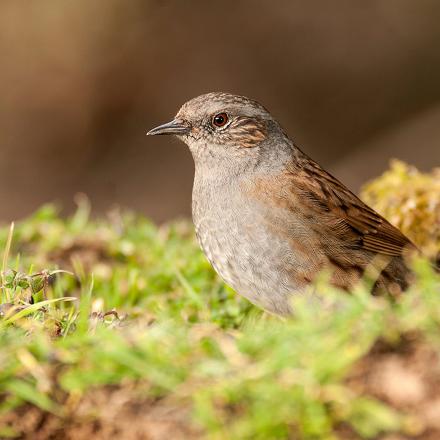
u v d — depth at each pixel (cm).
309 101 2477
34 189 2377
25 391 703
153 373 689
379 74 2462
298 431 642
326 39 2477
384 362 676
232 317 1063
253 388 660
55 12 2434
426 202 1254
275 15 2480
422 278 763
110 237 1366
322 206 1021
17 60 2428
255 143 1073
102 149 2434
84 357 725
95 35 2445
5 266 991
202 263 1197
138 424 679
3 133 2409
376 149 2373
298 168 1073
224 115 1073
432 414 645
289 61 2483
